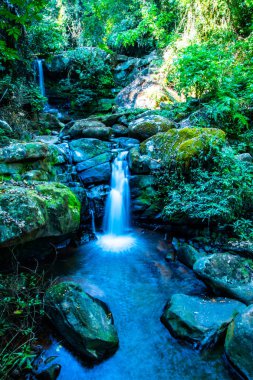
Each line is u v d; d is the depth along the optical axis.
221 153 4.02
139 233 4.82
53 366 2.36
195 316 2.72
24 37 6.71
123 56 10.92
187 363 2.48
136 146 5.27
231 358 2.33
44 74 10.27
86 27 10.88
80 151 5.35
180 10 7.51
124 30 10.29
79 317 2.53
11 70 6.17
